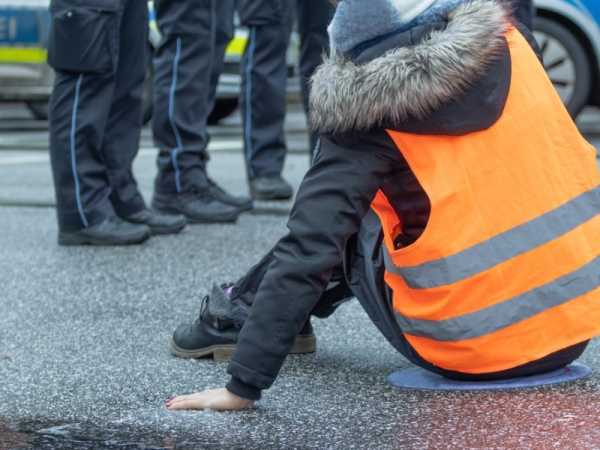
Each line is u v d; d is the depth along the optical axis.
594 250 6.48
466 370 6.65
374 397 6.79
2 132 25.27
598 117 26.23
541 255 6.34
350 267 6.85
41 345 8.21
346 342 8.16
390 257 6.40
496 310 6.40
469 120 6.11
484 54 6.03
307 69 13.85
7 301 9.57
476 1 6.13
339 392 6.93
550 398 6.55
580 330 6.51
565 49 21.05
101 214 11.95
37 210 14.38
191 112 13.17
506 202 6.27
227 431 6.27
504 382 6.76
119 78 12.02
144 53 12.08
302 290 6.20
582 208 6.46
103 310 9.24
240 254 11.47
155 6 13.09
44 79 23.48
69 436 6.29
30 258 11.34
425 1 6.00
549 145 6.34
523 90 6.29
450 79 5.94
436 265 6.27
